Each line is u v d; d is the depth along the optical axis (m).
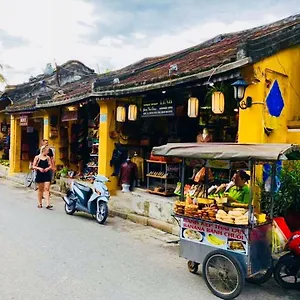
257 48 6.58
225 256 4.75
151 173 10.30
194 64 9.31
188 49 13.70
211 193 6.54
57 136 15.23
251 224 4.67
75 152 15.19
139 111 10.11
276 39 7.04
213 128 9.16
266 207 6.15
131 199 9.80
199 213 5.12
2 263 5.66
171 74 8.28
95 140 12.94
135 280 5.20
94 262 5.90
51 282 5.00
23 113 16.80
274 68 7.09
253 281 5.24
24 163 18.59
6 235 7.25
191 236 5.25
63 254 6.24
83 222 8.84
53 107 14.16
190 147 5.43
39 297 4.51
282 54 7.29
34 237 7.21
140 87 8.89
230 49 9.55
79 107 13.18
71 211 9.62
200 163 8.20
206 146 5.33
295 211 6.36
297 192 6.30
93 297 4.57
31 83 21.95
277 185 6.31
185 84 7.80
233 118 8.88
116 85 9.83
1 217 8.91
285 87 7.43
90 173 12.81
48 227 8.12
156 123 11.59
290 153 4.85
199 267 5.79
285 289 5.06
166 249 6.82
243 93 6.77
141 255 6.39
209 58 9.46
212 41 13.00
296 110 7.70
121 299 4.55
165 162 9.76
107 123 11.13
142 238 7.57
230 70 6.75
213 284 4.88
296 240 4.98
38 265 5.64
